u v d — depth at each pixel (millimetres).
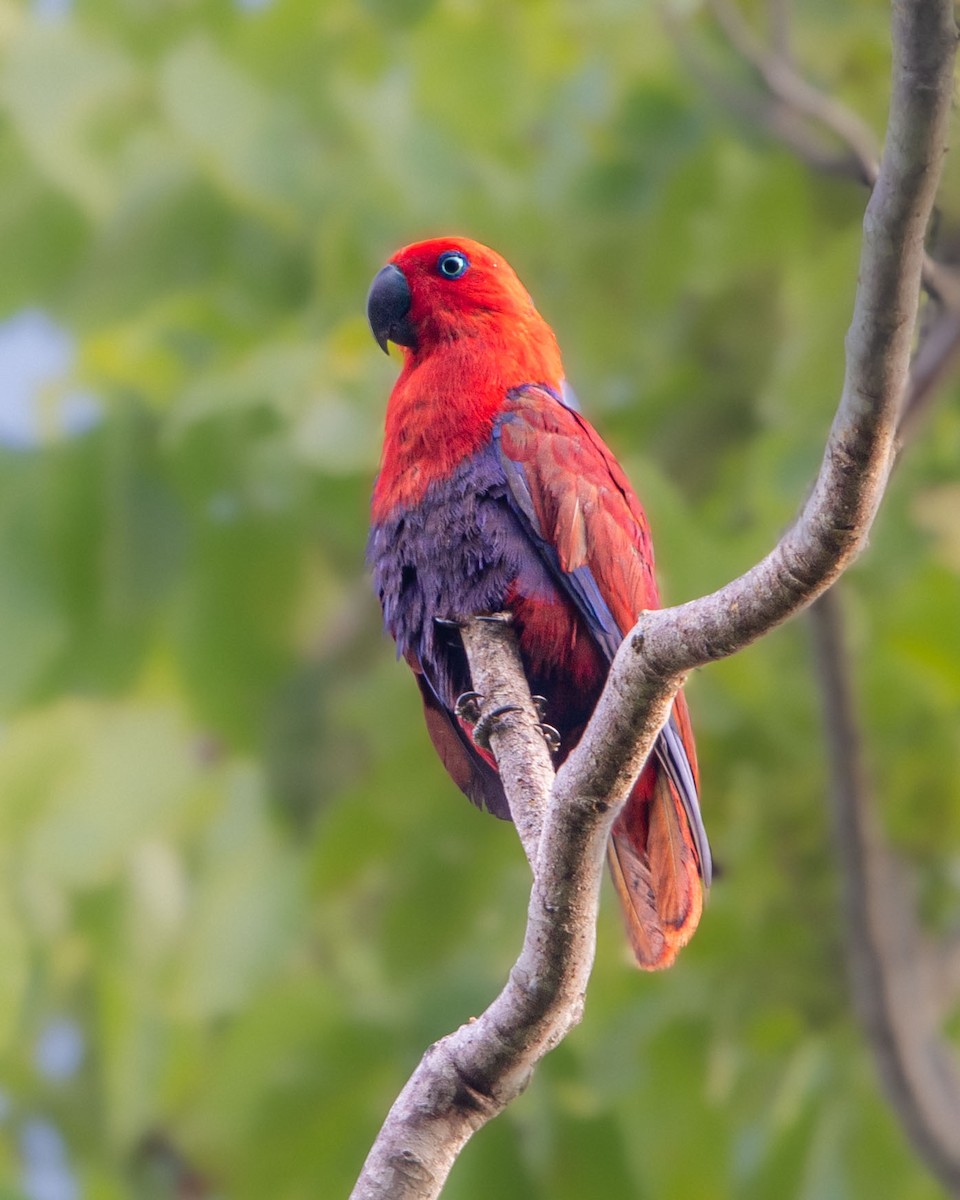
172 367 11734
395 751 11242
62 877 11070
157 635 12000
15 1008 10703
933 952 11711
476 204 12602
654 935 7922
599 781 6059
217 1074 10844
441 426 8938
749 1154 10914
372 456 10984
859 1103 10984
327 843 11094
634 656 5938
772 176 12180
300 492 11633
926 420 10266
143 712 11859
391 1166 6219
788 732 10742
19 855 11109
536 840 7469
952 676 10727
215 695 11969
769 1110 11000
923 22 4855
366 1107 10656
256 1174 10586
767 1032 11086
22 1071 12469
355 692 11734
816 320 10961
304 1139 10617
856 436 5305
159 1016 11516
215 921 11523
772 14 10938
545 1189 10523
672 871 7914
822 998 10930
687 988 10953
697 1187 10680
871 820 10117
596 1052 10914
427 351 9562
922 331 9531
